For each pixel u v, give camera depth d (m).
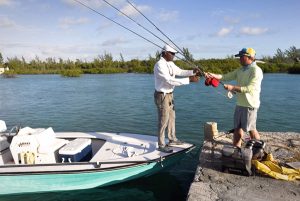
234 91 4.79
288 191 4.06
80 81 35.16
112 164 5.05
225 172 4.68
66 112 14.09
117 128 10.67
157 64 5.15
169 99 5.36
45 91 23.88
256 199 3.87
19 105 16.56
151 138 6.32
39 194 5.06
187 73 5.35
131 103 16.25
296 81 29.70
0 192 5.02
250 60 4.83
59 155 5.36
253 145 4.79
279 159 5.10
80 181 5.03
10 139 5.59
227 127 10.44
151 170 5.33
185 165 6.59
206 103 16.00
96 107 15.21
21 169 4.89
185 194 5.30
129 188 5.41
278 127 10.62
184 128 10.24
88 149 5.82
